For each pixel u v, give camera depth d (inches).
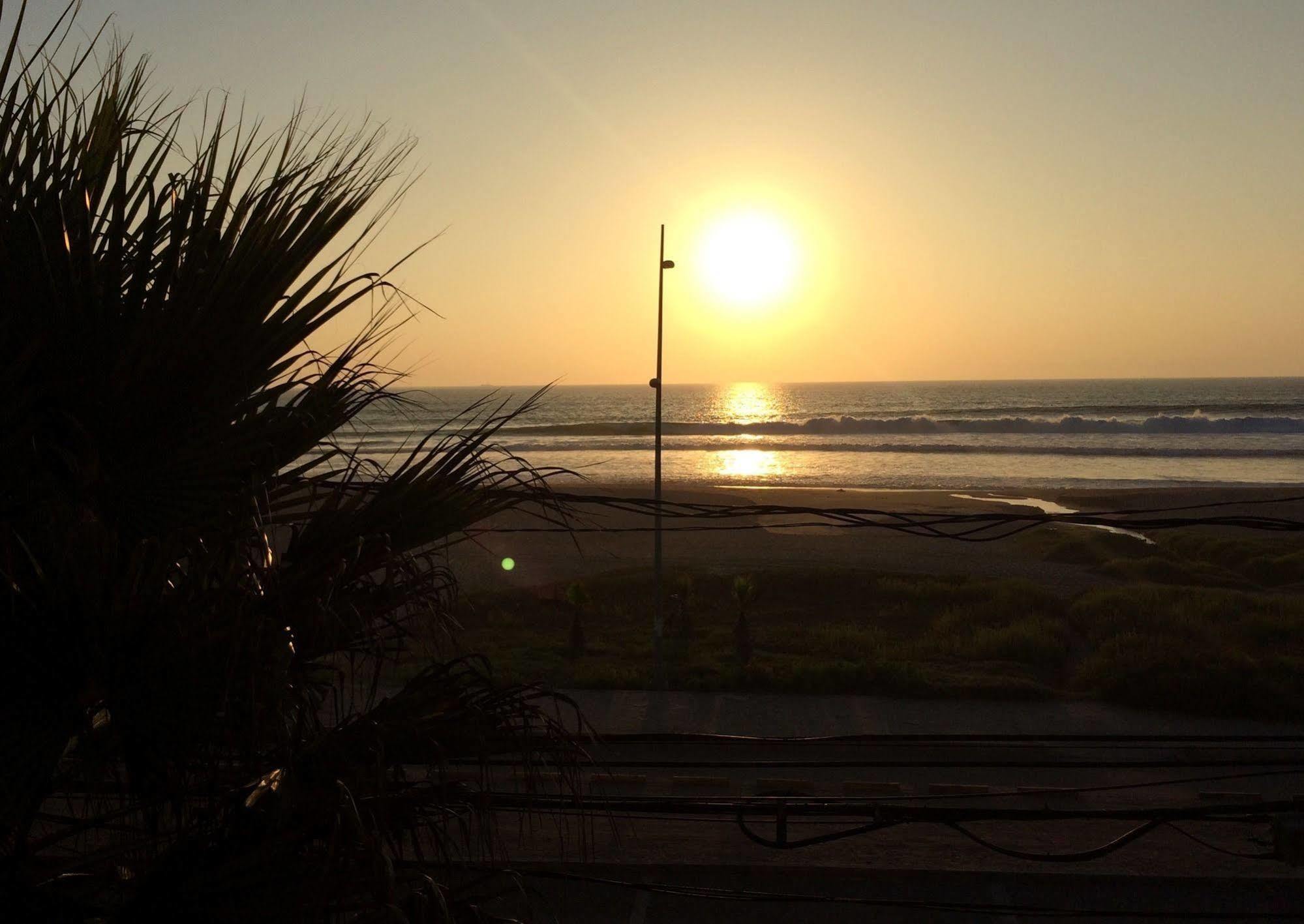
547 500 146.3
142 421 119.2
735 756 553.0
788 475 2751.0
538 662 801.6
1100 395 7652.6
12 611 105.0
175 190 127.8
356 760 118.6
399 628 132.1
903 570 1317.7
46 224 119.6
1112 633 882.8
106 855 116.0
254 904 109.9
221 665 108.5
